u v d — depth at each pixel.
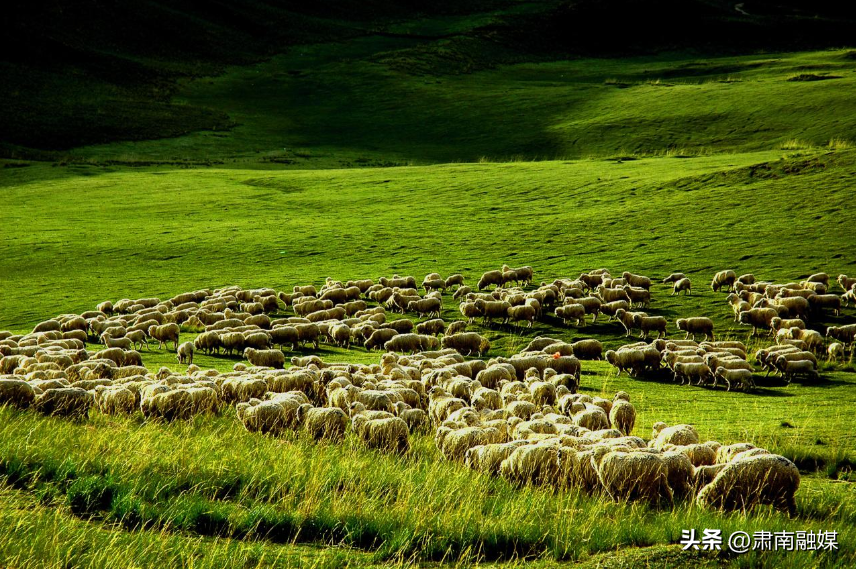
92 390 39.62
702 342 57.84
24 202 142.00
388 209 126.00
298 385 42.41
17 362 50.69
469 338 61.59
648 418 40.62
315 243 106.75
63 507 22.12
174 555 19.53
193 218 127.25
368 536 22.05
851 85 190.25
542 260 91.25
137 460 25.92
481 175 146.50
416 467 28.95
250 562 19.94
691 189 113.69
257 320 69.62
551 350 55.53
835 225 88.12
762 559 20.55
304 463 27.77
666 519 23.19
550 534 21.91
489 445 29.72
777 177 109.75
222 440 30.97
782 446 33.38
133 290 88.94
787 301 64.62
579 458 26.97
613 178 129.88
